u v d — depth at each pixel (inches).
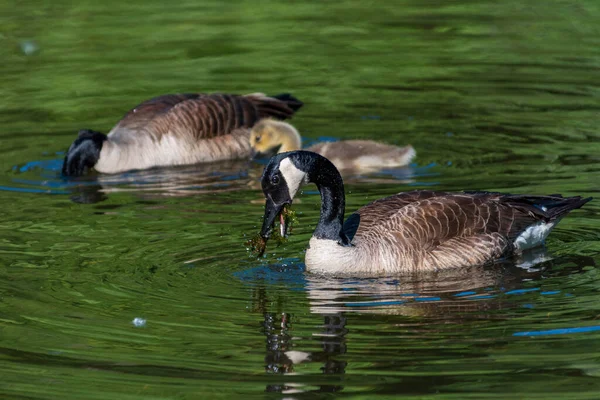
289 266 528.7
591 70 917.2
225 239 569.3
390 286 497.0
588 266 515.2
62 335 436.5
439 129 794.8
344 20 1096.2
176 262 531.5
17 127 827.4
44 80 928.9
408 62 960.9
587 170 679.1
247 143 807.1
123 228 593.0
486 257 527.5
